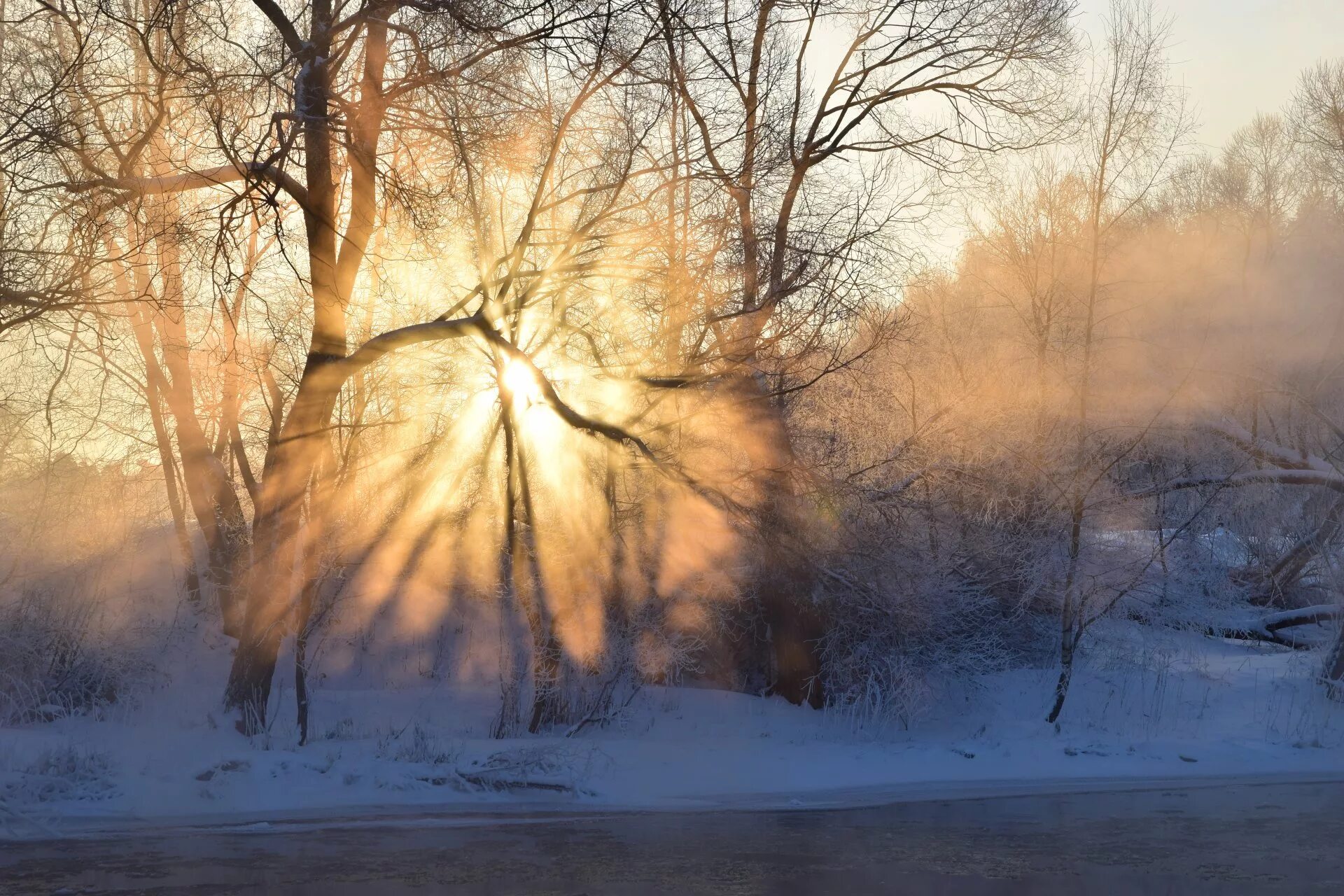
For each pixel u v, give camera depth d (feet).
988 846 30.01
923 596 53.72
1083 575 53.16
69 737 41.52
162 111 43.27
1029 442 54.70
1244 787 41.70
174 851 28.19
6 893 23.47
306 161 45.62
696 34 50.78
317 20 43.98
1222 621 73.87
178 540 72.08
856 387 55.77
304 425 46.83
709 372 50.88
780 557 53.31
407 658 61.05
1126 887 25.17
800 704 56.90
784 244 52.21
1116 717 55.16
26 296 41.52
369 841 29.81
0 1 46.93
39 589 53.31
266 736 43.39
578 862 27.27
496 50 43.55
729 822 33.68
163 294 50.72
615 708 51.70
